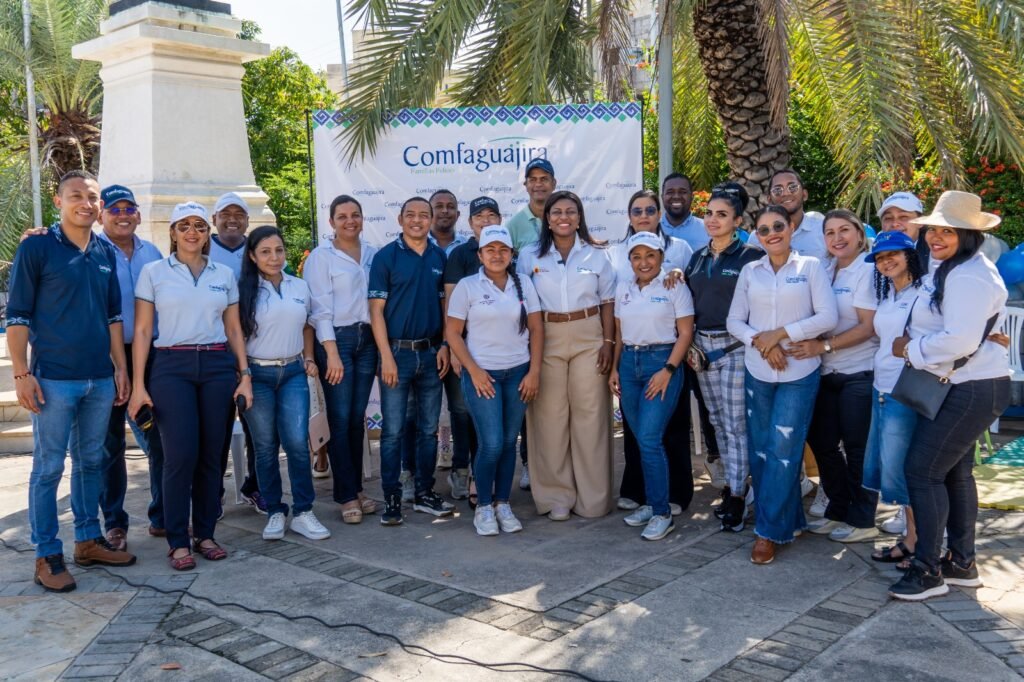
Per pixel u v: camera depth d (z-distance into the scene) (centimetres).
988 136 615
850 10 612
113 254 455
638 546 467
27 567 458
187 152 800
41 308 419
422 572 435
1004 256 787
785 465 434
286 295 489
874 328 432
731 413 486
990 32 636
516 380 498
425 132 636
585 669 326
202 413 459
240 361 477
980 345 369
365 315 536
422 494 546
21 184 1545
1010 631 347
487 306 487
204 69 807
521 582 417
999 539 457
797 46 683
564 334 510
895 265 407
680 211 580
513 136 636
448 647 348
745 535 482
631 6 840
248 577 435
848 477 468
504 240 480
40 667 342
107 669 338
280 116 2102
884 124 602
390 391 514
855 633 350
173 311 448
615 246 539
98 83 1600
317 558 462
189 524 500
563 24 759
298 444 495
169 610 395
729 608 379
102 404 442
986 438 638
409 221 514
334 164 640
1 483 645
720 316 482
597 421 518
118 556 456
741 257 479
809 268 443
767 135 715
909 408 399
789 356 438
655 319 479
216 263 468
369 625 371
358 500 538
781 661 328
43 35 1521
